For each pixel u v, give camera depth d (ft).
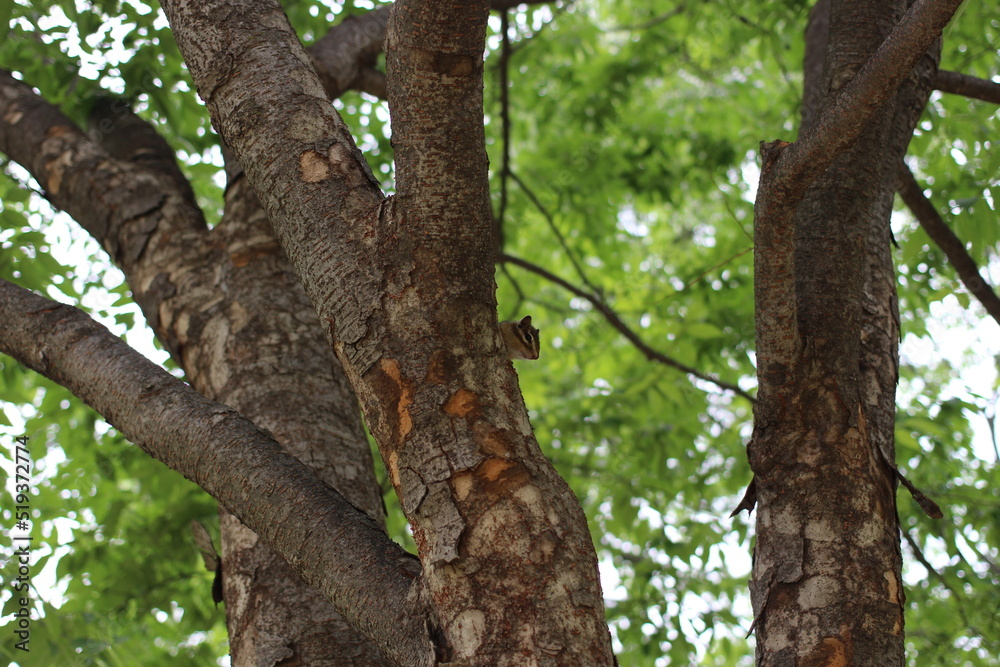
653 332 19.75
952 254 12.42
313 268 6.10
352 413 9.34
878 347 8.11
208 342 9.52
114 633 15.30
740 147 24.59
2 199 15.21
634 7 26.58
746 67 27.27
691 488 21.38
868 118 5.95
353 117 20.34
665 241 32.35
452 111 5.65
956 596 15.51
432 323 5.75
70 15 13.26
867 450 7.20
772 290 6.99
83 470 17.34
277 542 6.12
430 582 5.28
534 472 5.51
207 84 6.89
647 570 19.45
